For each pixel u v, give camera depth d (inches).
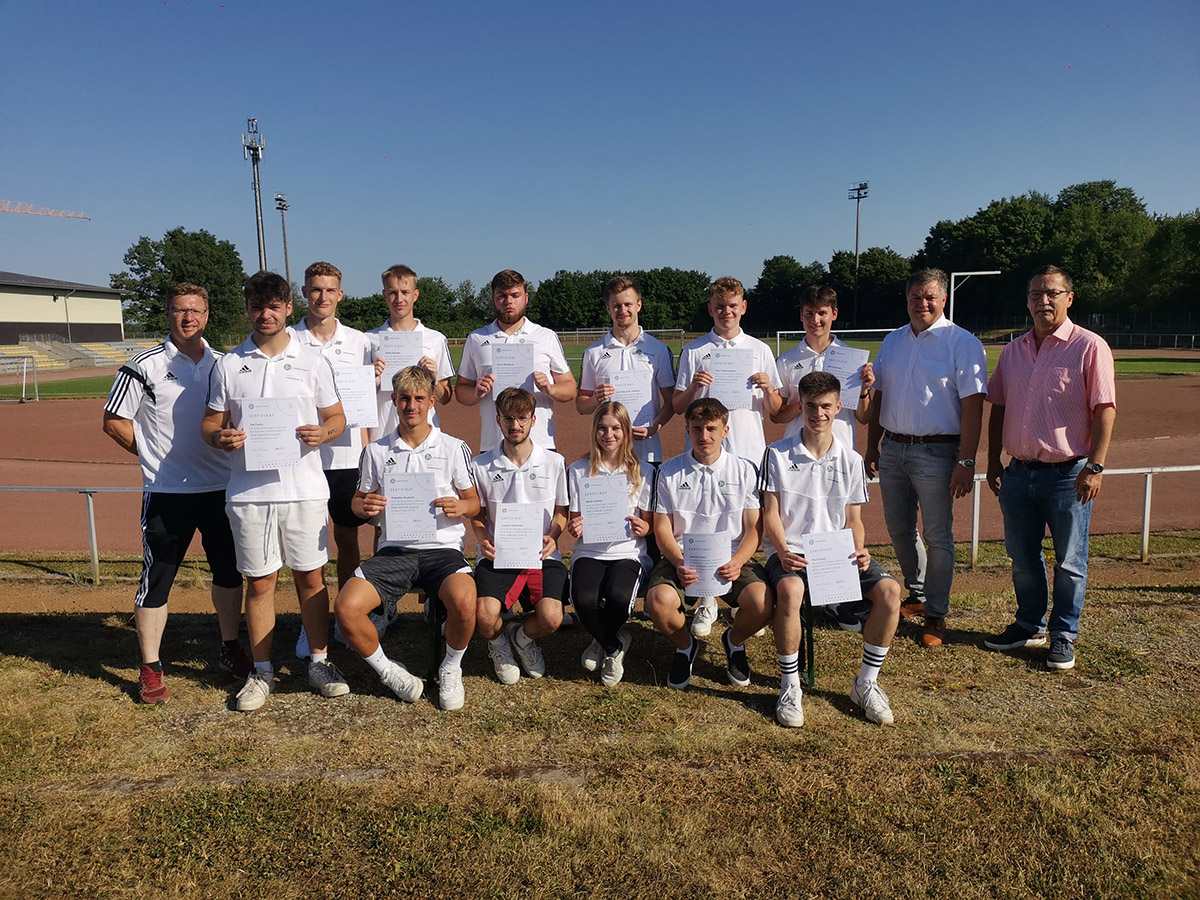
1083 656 178.7
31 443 645.9
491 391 202.2
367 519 195.3
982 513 350.9
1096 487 168.9
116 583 265.4
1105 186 3024.1
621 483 168.4
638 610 219.9
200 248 3312.0
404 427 167.0
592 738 145.6
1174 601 213.8
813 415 160.1
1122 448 505.0
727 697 163.8
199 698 163.5
